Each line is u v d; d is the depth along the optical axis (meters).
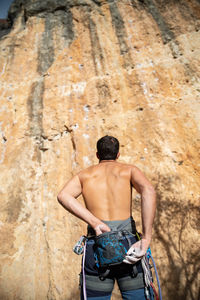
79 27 5.59
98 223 1.30
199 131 3.62
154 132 3.84
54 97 4.58
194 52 4.50
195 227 2.88
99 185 1.49
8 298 2.87
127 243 1.28
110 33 5.37
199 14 4.97
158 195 3.24
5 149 4.15
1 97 4.83
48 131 4.22
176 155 3.54
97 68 4.87
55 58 5.21
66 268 3.05
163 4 5.45
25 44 5.64
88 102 4.43
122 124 4.06
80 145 3.93
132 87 4.47
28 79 5.05
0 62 5.36
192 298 2.45
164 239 2.91
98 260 1.26
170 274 2.67
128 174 1.50
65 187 1.49
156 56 4.77
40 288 3.01
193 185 3.22
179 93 4.16
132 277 1.26
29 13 6.09
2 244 3.21
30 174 3.85
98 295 1.25
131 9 5.63
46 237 3.34
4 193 3.64
